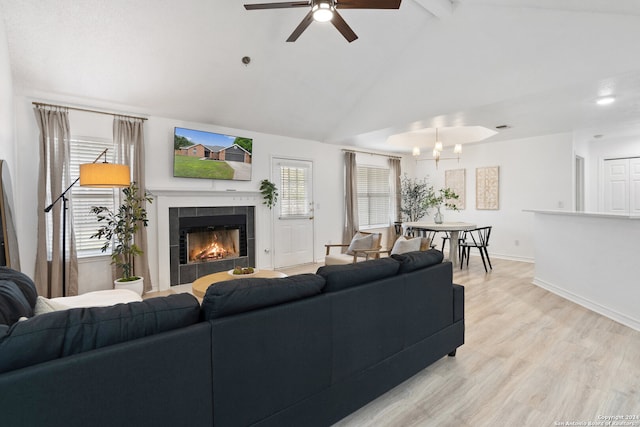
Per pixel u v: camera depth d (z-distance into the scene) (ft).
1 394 3.13
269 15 11.98
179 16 11.14
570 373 7.59
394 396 6.88
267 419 5.02
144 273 14.48
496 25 12.01
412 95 15.24
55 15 10.14
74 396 3.49
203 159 16.20
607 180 22.24
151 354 3.96
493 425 5.90
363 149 24.16
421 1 11.94
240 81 14.53
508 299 13.20
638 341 9.21
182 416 4.22
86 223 13.56
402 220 27.04
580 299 12.46
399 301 6.97
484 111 13.78
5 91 9.55
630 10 9.15
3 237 8.13
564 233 13.37
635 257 10.14
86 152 13.43
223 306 4.64
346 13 12.71
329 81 16.03
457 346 8.54
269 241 19.16
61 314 3.79
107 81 12.64
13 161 11.12
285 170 19.86
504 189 22.17
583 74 10.26
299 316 5.34
